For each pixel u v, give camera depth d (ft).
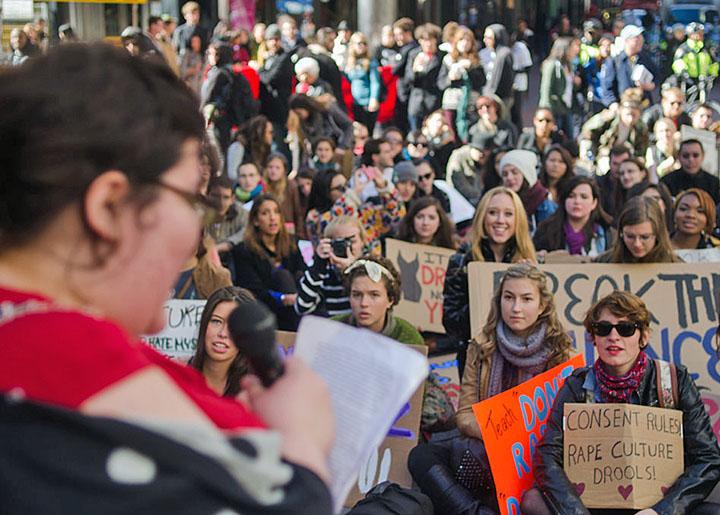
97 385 4.88
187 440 4.81
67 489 4.66
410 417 20.25
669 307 26.43
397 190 38.14
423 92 68.03
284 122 63.52
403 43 69.77
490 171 44.73
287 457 5.20
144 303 5.38
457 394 26.23
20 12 72.84
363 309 22.57
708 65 80.23
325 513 5.08
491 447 18.06
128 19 78.59
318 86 63.93
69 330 4.93
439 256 30.63
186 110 5.45
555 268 26.99
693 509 17.33
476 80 66.33
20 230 5.21
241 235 31.71
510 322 20.75
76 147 5.11
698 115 53.52
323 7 96.27
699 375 26.09
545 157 41.73
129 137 5.19
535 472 18.06
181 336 25.17
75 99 5.18
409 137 56.65
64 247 5.22
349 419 5.97
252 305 5.77
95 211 5.15
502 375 20.93
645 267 26.58
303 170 42.45
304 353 6.29
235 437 4.97
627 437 17.37
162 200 5.30
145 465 4.75
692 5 94.22
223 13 82.38
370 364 6.07
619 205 38.99
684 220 32.37
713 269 26.45
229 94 60.59
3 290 5.11
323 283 29.14
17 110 5.16
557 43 71.61
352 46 69.26
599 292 26.76
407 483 20.04
